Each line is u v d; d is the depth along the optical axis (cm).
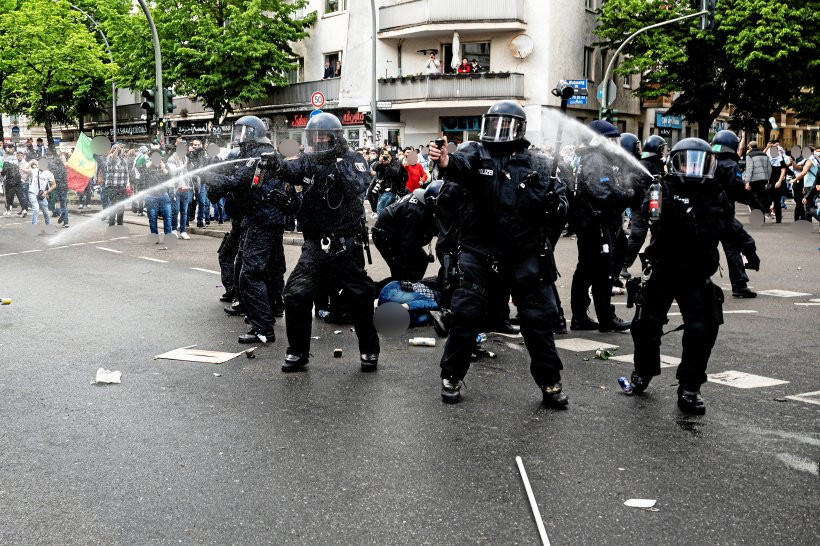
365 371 643
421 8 3347
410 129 3559
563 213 536
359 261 636
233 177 729
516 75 3259
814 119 3397
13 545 347
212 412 533
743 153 2406
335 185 616
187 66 3641
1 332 787
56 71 3612
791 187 2159
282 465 439
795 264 1324
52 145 4269
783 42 2991
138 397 567
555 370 545
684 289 542
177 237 1733
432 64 3359
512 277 544
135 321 846
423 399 565
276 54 3678
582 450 466
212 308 926
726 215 534
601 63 3572
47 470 431
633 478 425
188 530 362
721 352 709
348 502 392
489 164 531
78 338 761
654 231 545
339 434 491
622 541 354
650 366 572
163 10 3650
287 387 595
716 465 444
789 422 519
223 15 3669
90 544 348
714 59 3209
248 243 743
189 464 441
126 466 437
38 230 1938
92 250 1538
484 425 509
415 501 394
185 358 679
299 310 634
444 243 737
